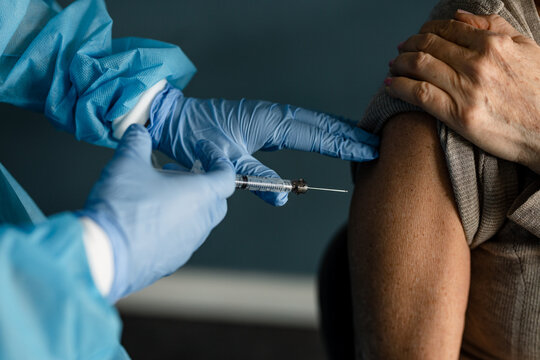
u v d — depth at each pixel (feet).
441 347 2.32
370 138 2.52
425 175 2.36
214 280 4.27
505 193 2.34
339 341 2.75
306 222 3.89
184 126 2.52
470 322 2.49
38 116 3.58
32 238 1.76
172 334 4.32
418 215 2.35
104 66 2.43
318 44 3.37
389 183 2.39
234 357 4.17
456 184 2.32
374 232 2.38
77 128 2.51
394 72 2.45
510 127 2.27
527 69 2.29
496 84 2.28
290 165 3.65
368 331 2.38
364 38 3.35
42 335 1.71
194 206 2.09
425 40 2.39
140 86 2.42
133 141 2.14
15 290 1.62
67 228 1.78
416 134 2.39
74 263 1.78
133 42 2.62
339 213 3.81
